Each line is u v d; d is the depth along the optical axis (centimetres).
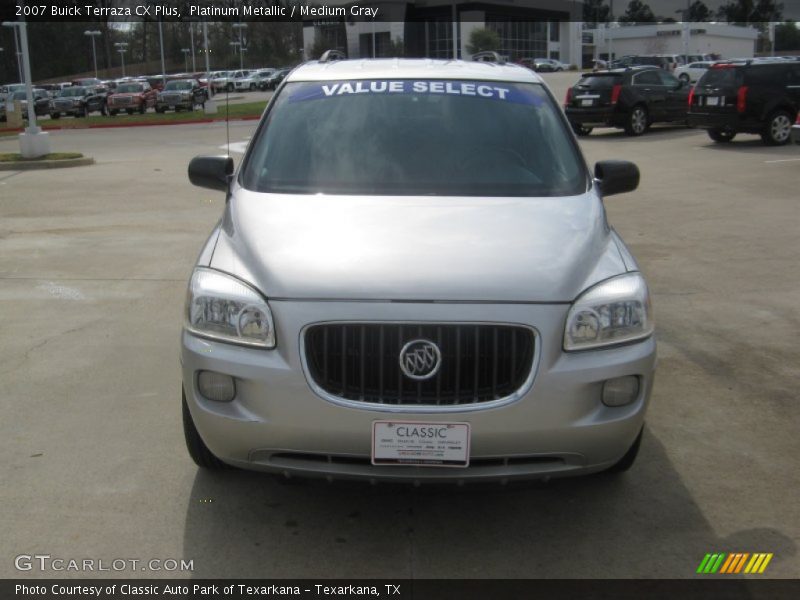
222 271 343
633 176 452
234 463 332
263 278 329
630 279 344
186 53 9719
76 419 464
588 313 321
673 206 1122
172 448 429
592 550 343
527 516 369
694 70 4550
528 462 321
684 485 396
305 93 475
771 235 934
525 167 425
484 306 313
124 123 3231
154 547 343
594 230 371
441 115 452
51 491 385
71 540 346
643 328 334
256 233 361
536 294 317
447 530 358
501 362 314
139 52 11388
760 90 1811
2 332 614
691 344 591
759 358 564
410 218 367
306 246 343
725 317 652
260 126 461
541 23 8075
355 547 345
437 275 320
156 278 768
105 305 683
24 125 3372
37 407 480
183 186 1364
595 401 320
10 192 1310
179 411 476
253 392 316
